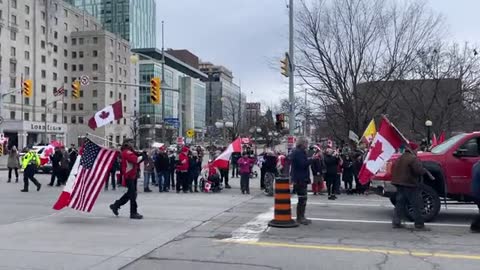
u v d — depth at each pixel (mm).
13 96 90375
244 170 18672
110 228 10125
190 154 19266
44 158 28438
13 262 7188
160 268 6945
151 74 123125
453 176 11250
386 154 11844
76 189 11586
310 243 8688
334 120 28234
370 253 7879
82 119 109062
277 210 10453
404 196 10289
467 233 9781
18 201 15297
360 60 23703
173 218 11578
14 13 91250
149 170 19125
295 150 10867
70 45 109812
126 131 115062
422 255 7746
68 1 130625
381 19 24016
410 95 32562
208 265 7113
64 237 9125
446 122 32906
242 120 87438
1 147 53688
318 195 18156
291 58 22359
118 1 131250
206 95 150375
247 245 8500
